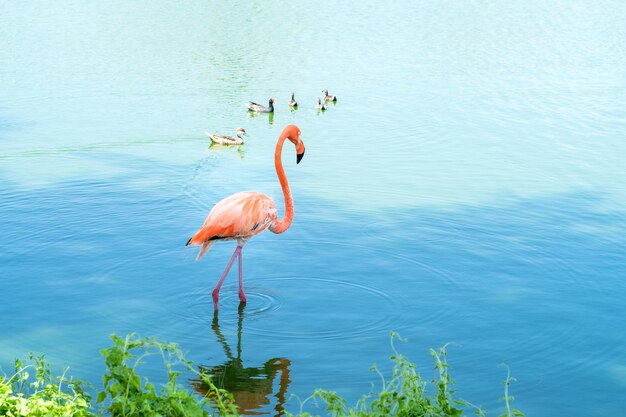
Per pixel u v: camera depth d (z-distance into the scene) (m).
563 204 13.82
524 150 17.70
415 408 6.15
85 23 35.84
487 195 14.34
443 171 16.03
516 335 9.06
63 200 13.96
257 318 9.50
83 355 8.51
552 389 7.93
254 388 7.93
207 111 22.17
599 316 9.54
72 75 26.11
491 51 30.77
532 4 42.84
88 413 6.22
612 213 13.34
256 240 12.07
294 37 33.62
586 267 11.02
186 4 41.84
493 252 11.58
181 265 11.06
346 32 34.84
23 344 8.73
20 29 34.06
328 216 13.13
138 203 13.88
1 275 10.59
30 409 6.13
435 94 23.98
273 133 20.11
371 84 25.56
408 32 34.84
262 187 14.98
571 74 26.62
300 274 10.77
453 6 42.16
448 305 9.83
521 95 23.64
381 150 17.88
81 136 18.98
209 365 8.38
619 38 33.34
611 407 7.61
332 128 20.25
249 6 41.53
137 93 23.95
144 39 32.53
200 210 13.55
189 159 17.25
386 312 9.65
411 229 12.52
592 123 20.25
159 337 8.98
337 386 7.96
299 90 24.97
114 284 10.40
